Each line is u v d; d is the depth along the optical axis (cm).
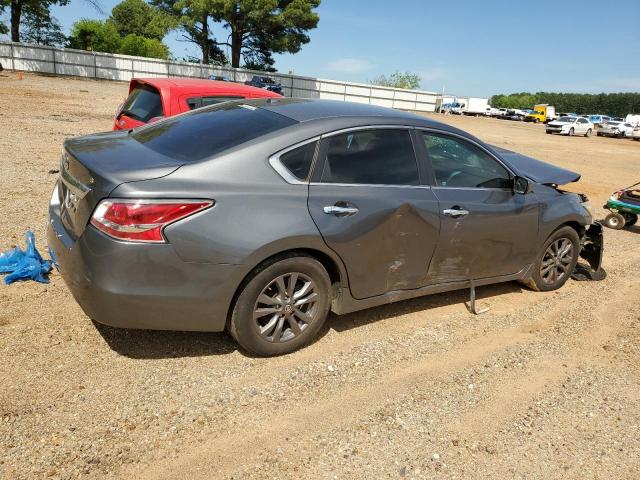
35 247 475
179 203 297
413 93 5809
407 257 391
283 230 323
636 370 390
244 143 334
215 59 6094
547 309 487
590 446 302
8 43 4200
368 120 378
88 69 4528
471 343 410
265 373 340
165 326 314
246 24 5394
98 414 287
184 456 265
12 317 374
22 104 1873
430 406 324
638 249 739
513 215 448
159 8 5728
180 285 305
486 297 501
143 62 4731
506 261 463
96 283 295
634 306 514
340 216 347
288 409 308
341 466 268
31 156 941
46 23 5203
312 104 404
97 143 366
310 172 345
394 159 385
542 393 351
